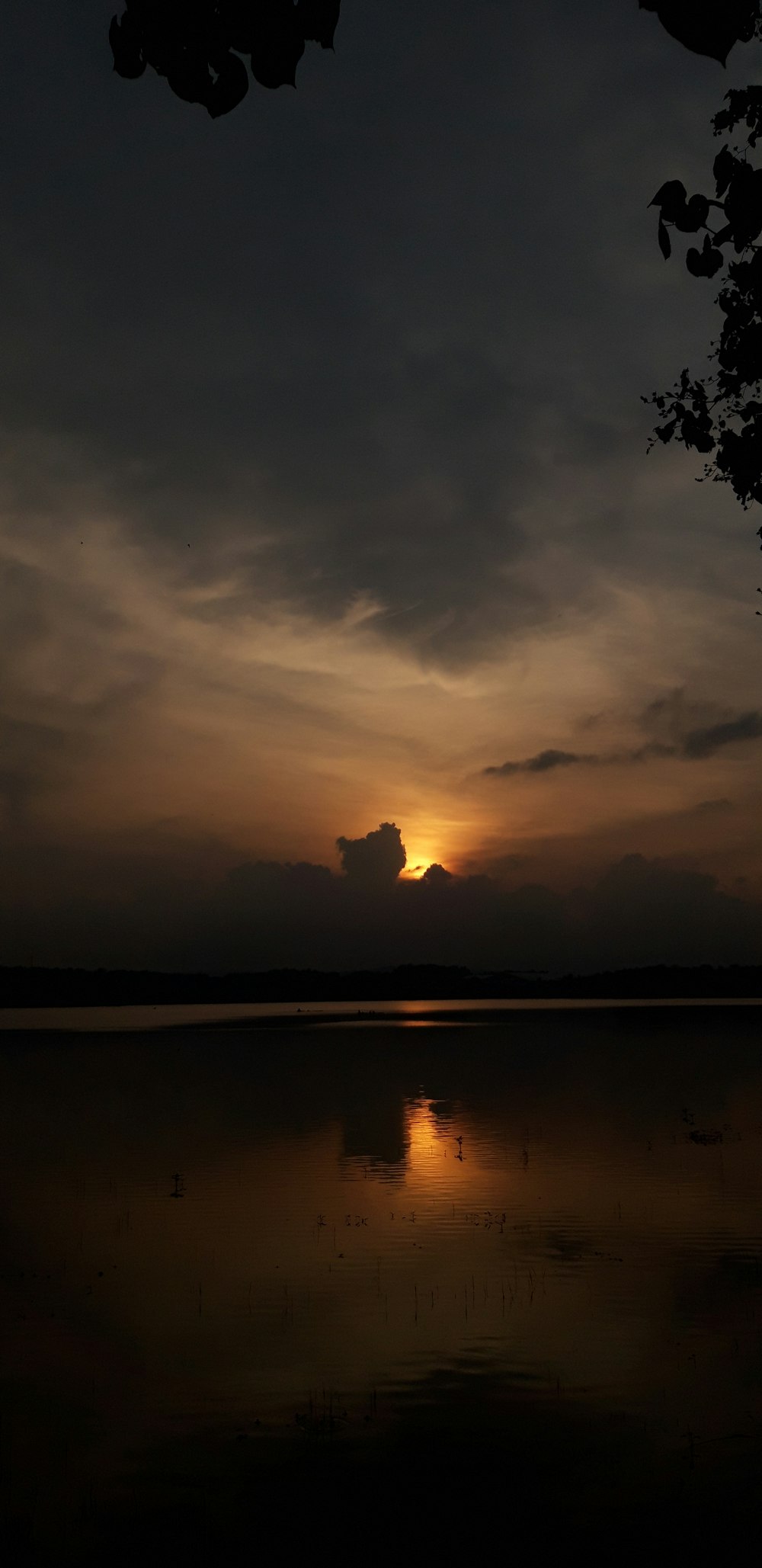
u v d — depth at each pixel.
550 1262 23.70
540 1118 47.78
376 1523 13.41
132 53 3.30
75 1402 16.88
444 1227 27.14
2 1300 21.66
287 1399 16.94
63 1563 12.59
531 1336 19.33
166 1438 15.66
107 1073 77.06
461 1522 13.42
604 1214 28.09
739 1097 55.19
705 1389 17.00
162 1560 12.64
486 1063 81.38
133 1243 26.03
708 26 3.04
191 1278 22.98
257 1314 20.69
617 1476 14.43
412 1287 22.06
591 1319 20.08
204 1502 13.93
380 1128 45.41
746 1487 14.10
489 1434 15.70
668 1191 30.84
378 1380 17.53
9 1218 28.77
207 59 3.26
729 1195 30.06
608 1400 16.67
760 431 5.70
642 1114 48.69
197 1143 42.00
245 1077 72.81
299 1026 167.38
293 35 3.21
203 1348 18.98
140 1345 19.09
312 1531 13.18
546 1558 12.59
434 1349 18.75
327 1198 30.91
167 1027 165.62
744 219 4.62
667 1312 20.36
